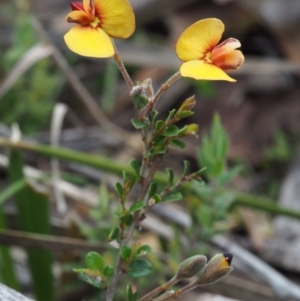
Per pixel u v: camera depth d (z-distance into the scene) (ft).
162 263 1.34
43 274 1.30
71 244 1.24
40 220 1.31
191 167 1.88
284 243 1.55
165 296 0.93
